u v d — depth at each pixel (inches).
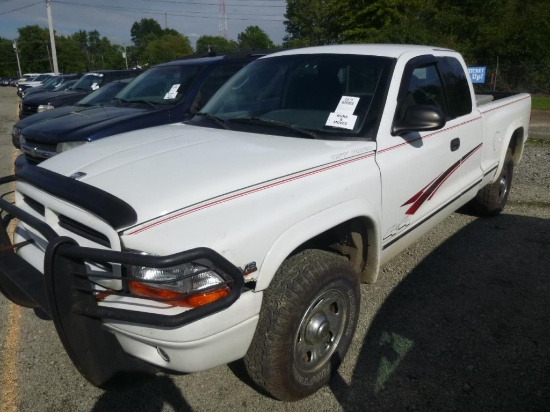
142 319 83.4
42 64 4079.7
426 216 150.3
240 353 98.3
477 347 132.8
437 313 149.1
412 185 137.5
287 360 102.2
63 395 117.4
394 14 1035.9
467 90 175.5
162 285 86.8
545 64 914.7
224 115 145.5
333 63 144.6
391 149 129.3
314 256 107.3
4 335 140.8
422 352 131.0
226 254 89.3
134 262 80.0
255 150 113.7
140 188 95.7
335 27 1381.6
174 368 92.0
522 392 116.0
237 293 86.4
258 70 157.3
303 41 1448.1
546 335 137.6
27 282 102.8
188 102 251.4
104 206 89.9
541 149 408.5
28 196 112.5
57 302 86.6
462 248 194.9
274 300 99.5
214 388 119.4
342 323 116.6
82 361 91.2
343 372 123.8
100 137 217.9
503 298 157.1
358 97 133.0
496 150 199.8
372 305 153.7
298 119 134.0
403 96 136.7
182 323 82.7
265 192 100.0
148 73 287.0
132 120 230.5
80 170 107.6
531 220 226.1
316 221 104.3
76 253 84.7
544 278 169.8
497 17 1001.5
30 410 112.7
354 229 123.9
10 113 851.4
